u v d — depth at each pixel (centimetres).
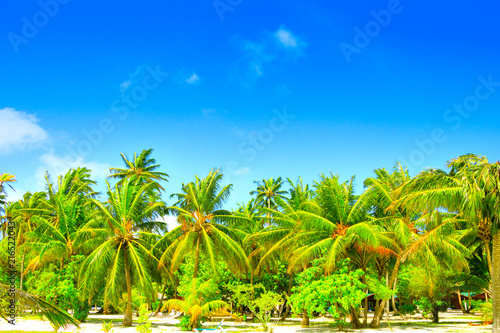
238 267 3544
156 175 5147
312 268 2939
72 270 3538
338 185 3206
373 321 3209
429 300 3988
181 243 3353
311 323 3897
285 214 3578
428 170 2239
